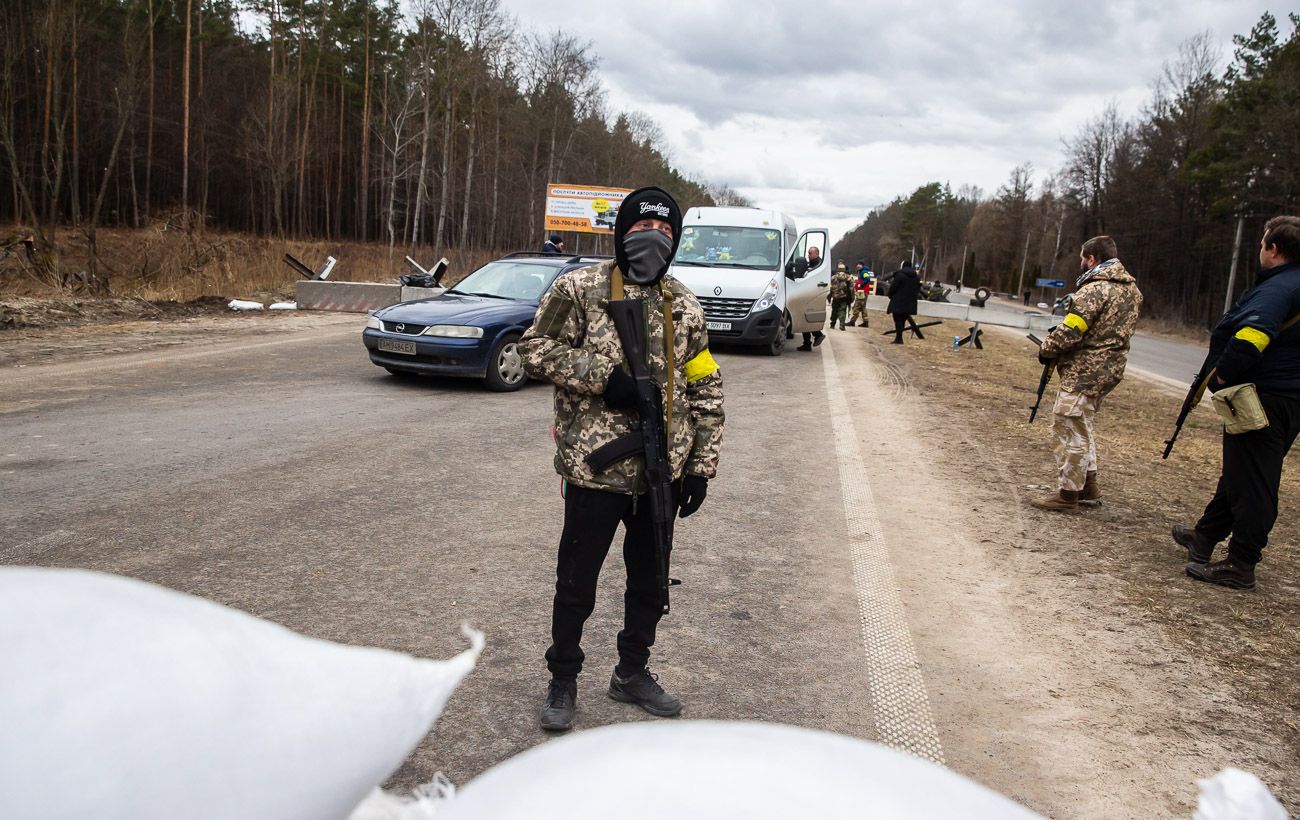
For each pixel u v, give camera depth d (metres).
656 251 2.64
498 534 4.65
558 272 10.73
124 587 0.83
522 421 7.73
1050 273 81.88
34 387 8.01
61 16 21.56
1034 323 25.69
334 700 0.85
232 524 4.58
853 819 0.57
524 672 3.18
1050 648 3.60
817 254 15.41
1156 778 2.70
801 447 7.27
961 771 2.69
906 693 3.18
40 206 40.00
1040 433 8.29
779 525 5.12
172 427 6.70
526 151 56.97
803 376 11.78
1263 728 3.02
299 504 4.98
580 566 2.78
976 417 9.09
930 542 4.92
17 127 35.81
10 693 0.67
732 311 13.41
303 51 52.44
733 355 13.87
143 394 7.96
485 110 43.56
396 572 4.05
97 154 44.75
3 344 10.45
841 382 11.39
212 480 5.36
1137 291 5.39
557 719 2.79
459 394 8.99
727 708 3.00
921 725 2.96
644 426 2.67
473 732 2.77
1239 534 4.30
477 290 10.52
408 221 54.56
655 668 3.28
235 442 6.34
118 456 5.78
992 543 4.93
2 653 0.68
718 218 14.48
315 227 57.34
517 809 0.59
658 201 2.66
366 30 53.94
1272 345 4.16
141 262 17.91
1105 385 5.41
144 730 0.70
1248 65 40.81
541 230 57.34
